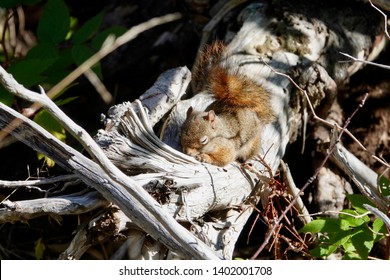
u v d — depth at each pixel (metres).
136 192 4.89
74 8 9.68
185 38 9.11
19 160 8.56
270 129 6.80
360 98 8.39
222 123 6.56
